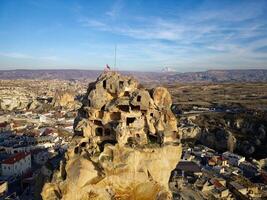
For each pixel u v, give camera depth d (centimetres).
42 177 6562
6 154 14900
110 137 5666
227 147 19412
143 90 5897
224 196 11469
